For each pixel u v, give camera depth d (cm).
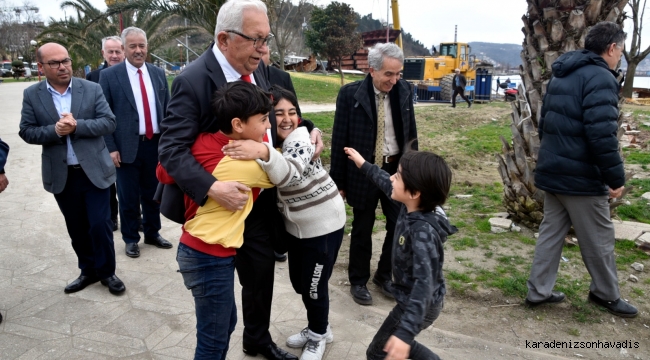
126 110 432
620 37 315
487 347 315
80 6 2227
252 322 281
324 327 290
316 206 265
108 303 360
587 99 310
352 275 382
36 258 442
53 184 350
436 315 231
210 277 224
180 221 242
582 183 327
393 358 200
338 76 3059
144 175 457
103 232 359
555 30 432
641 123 1136
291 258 290
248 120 212
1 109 1688
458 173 804
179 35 1728
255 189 235
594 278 356
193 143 229
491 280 408
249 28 226
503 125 1241
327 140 964
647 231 488
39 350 295
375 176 271
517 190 503
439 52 2459
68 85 356
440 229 219
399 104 357
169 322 333
